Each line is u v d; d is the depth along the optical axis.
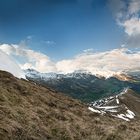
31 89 42.31
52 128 26.39
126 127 36.31
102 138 27.91
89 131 29.73
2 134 19.59
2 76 41.19
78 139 26.34
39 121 26.83
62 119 32.72
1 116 22.48
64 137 25.25
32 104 34.38
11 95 32.06
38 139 22.00
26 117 25.73
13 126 21.55
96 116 46.88
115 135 28.73
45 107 35.09
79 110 45.50
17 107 27.45
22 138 20.80
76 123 31.48
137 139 28.55
